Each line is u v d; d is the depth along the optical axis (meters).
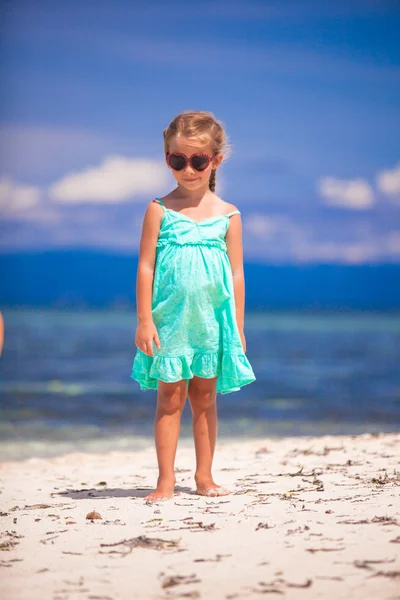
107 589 2.38
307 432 10.42
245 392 16.80
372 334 43.19
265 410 13.53
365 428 10.88
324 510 3.39
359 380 19.44
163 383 4.02
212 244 3.99
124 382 18.97
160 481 3.98
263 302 101.06
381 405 14.27
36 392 16.69
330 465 4.99
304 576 2.43
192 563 2.61
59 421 12.25
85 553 2.80
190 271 3.91
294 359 26.31
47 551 2.85
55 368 22.56
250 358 26.72
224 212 4.12
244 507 3.55
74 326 48.81
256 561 2.60
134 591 2.36
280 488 4.11
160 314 3.95
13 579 2.51
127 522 3.32
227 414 12.94
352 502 3.57
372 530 2.97
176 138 4.03
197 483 4.07
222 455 5.95
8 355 26.91
